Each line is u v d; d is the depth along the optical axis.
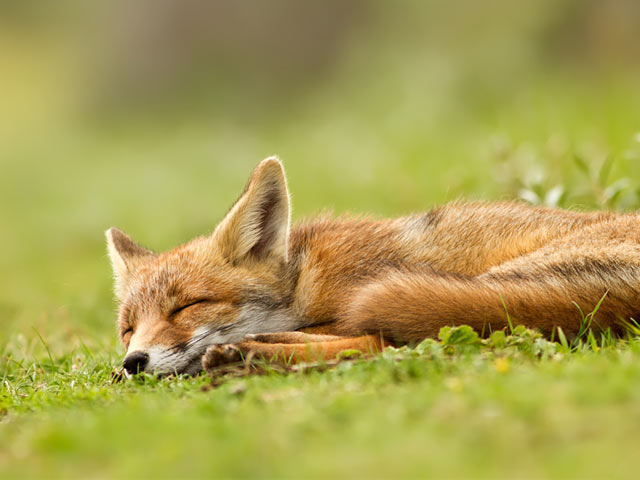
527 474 4.55
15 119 53.94
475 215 10.05
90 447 5.52
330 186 26.19
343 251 9.80
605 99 28.47
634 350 7.39
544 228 9.67
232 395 6.86
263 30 48.81
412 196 21.75
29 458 5.59
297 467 4.89
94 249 26.77
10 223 32.47
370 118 34.72
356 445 5.18
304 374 7.69
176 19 50.25
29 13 70.31
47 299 17.88
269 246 9.71
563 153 18.17
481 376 6.67
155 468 5.05
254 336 8.65
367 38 44.56
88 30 58.44
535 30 37.25
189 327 9.11
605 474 4.45
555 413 5.37
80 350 11.69
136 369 8.77
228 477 4.81
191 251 9.71
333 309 9.60
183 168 36.31
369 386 6.70
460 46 38.03
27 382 9.82
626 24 34.94
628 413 5.27
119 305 10.88
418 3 42.19
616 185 13.48
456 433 5.23
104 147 45.88
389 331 8.41
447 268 9.73
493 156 19.50
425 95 33.62
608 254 8.45
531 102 30.20
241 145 38.50
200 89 49.06
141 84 50.88
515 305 8.23
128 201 31.84
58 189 37.59
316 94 44.81
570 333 8.23
